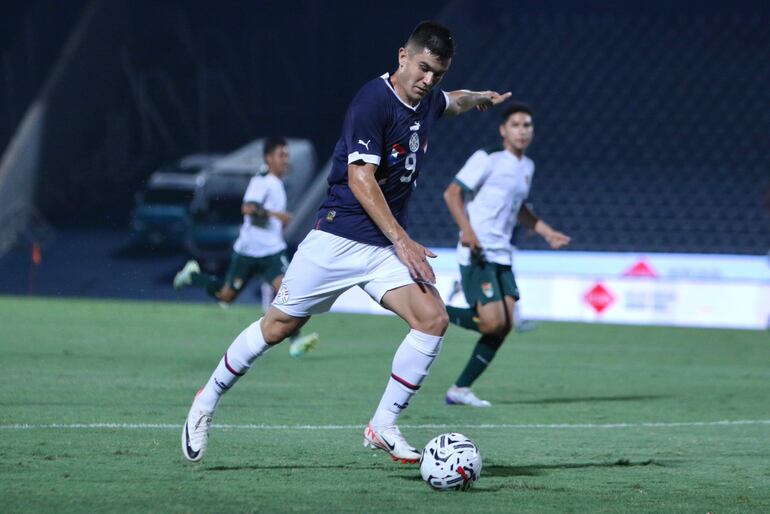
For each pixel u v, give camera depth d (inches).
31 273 3176.7
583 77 3656.5
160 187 3191.4
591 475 736.3
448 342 1973.4
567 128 3560.5
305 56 4092.0
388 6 4069.9
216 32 4188.0
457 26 3823.8
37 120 3737.7
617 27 3705.7
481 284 1144.2
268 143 1662.2
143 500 607.5
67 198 3759.8
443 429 966.4
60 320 2108.8
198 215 3115.2
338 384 1290.6
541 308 2458.2
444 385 1344.7
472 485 664.4
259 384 1274.6
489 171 1165.1
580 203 3390.7
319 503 609.6
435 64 679.7
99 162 3922.2
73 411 991.6
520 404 1170.0
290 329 718.5
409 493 647.8
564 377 1449.3
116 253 3294.8
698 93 3545.8
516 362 1632.6
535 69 3708.2
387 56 4018.2
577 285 2433.6
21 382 1202.6
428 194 3474.4
